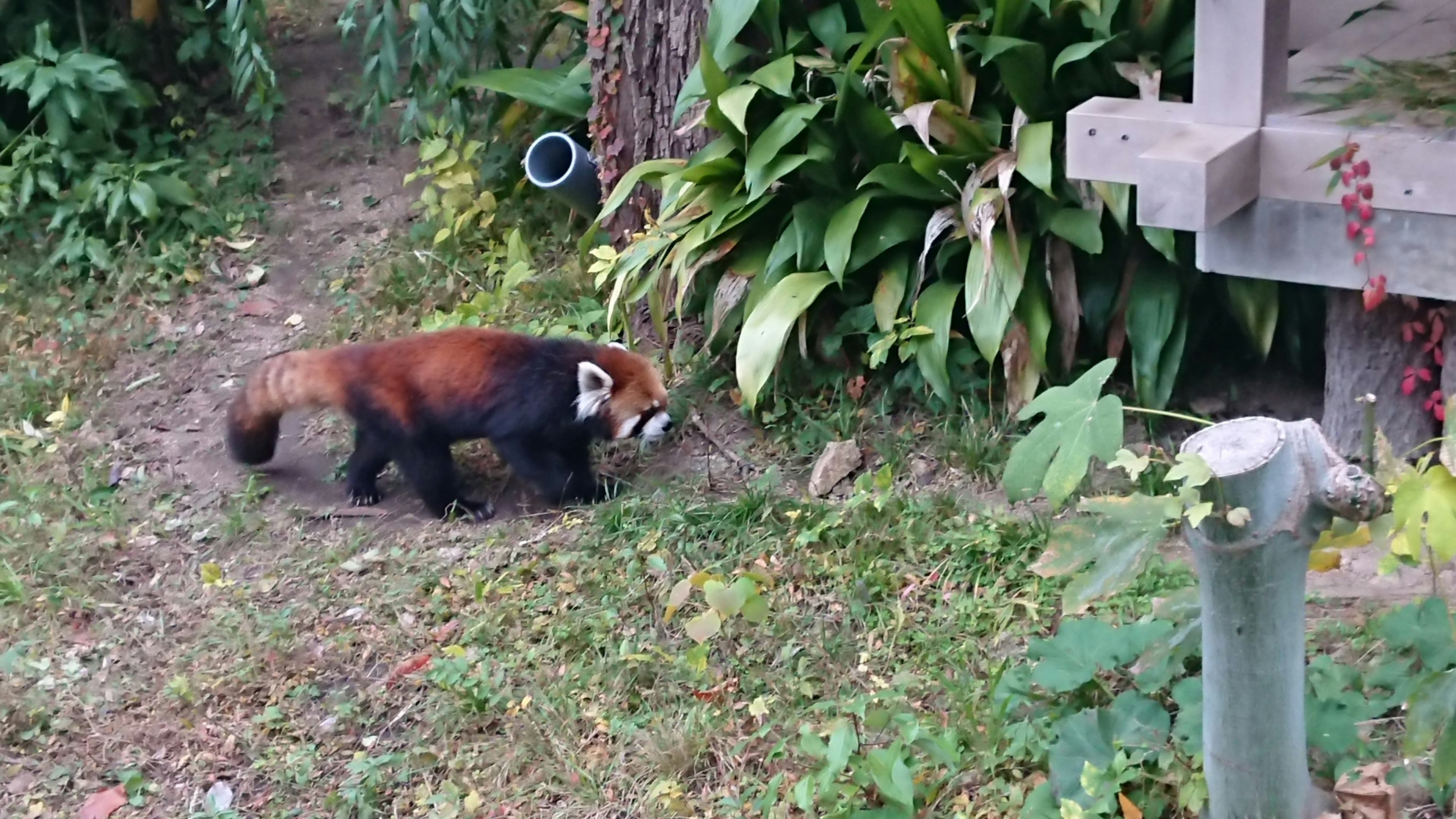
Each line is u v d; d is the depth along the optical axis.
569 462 5.28
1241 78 3.50
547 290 6.39
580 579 4.68
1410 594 3.98
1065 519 4.57
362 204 7.51
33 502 5.44
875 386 5.40
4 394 6.16
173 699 4.37
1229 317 5.29
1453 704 2.80
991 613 4.20
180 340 6.63
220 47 8.16
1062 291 4.99
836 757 3.26
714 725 3.93
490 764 3.95
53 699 4.38
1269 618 2.72
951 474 4.94
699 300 5.89
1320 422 4.84
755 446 5.36
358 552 5.10
